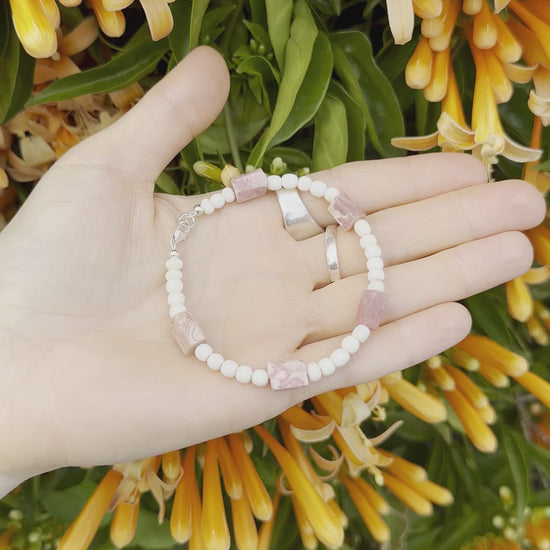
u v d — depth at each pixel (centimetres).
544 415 31
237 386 22
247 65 23
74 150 23
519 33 23
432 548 30
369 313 23
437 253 24
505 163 26
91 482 27
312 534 26
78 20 22
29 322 22
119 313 23
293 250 25
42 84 23
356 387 24
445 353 27
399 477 27
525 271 24
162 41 23
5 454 21
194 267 25
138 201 23
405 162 25
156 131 23
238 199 24
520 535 28
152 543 27
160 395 21
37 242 22
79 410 21
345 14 25
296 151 25
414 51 22
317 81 23
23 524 27
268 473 27
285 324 24
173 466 24
